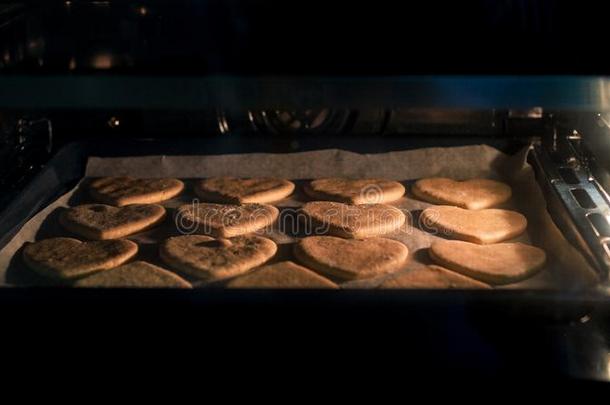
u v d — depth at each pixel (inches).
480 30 20.3
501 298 19.5
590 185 25.4
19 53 21.1
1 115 26.0
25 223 26.2
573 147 27.2
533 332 19.7
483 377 18.8
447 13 20.7
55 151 29.0
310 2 20.8
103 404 19.0
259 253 24.6
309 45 20.0
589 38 19.6
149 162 29.2
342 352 19.0
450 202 27.3
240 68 19.4
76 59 20.5
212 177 29.1
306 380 19.0
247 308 19.6
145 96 19.1
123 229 26.0
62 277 23.7
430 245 25.4
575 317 19.8
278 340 19.2
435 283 23.0
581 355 19.1
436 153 28.9
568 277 23.1
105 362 19.1
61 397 19.0
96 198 28.0
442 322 19.4
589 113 26.2
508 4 20.2
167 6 21.8
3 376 19.1
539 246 25.5
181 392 19.0
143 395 19.0
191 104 19.2
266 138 29.0
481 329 19.4
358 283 23.4
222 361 19.1
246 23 20.7
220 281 23.6
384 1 20.6
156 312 19.6
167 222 26.9
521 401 18.7
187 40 20.6
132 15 21.8
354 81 19.2
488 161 28.8
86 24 22.1
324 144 29.0
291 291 20.1
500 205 27.5
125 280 23.4
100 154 29.2
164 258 24.6
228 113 28.8
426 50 19.7
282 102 19.3
